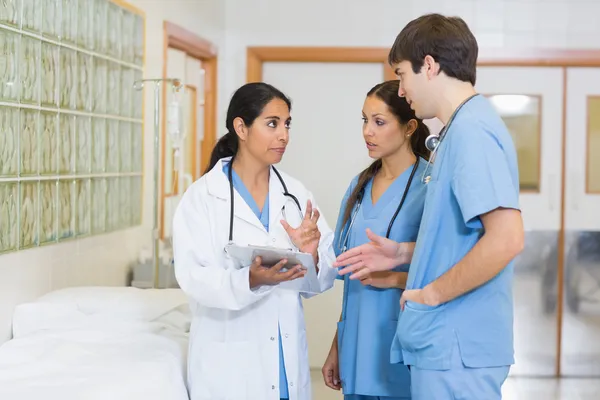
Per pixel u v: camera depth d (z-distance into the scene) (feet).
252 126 7.08
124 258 11.87
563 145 17.22
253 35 17.44
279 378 7.12
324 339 17.22
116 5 11.33
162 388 6.98
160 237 13.61
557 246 17.26
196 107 16.21
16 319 8.43
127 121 11.92
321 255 7.34
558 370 17.25
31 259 8.82
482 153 5.83
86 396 6.43
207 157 16.84
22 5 8.48
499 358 6.11
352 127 17.53
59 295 8.88
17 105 8.40
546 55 17.06
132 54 12.05
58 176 9.50
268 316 7.09
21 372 7.11
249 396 7.04
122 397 6.54
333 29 17.34
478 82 17.31
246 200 7.26
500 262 5.69
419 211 7.44
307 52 17.31
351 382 7.70
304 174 17.62
